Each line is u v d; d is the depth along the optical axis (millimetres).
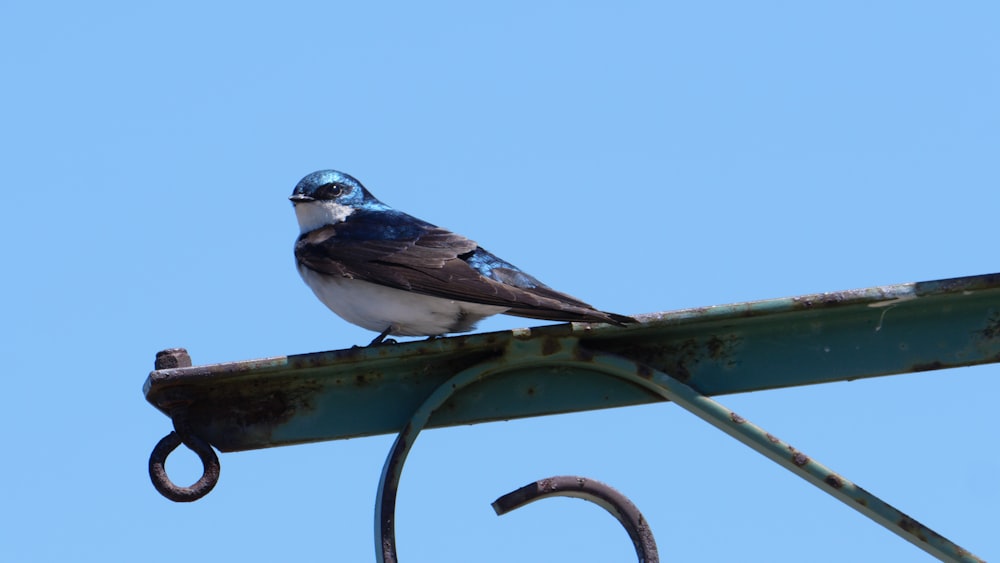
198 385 7062
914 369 6887
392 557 6539
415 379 7137
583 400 7062
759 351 7008
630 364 6898
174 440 7109
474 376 6988
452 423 7059
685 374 7035
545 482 6590
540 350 6988
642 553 6566
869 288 6793
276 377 7098
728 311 6848
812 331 6988
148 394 7059
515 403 7074
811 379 6941
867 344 6934
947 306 6902
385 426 7090
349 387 7145
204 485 7066
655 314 6906
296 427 7117
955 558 6297
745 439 6707
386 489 6656
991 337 6859
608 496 6637
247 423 7125
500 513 6566
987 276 6703
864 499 6477
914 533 6375
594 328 6941
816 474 6547
